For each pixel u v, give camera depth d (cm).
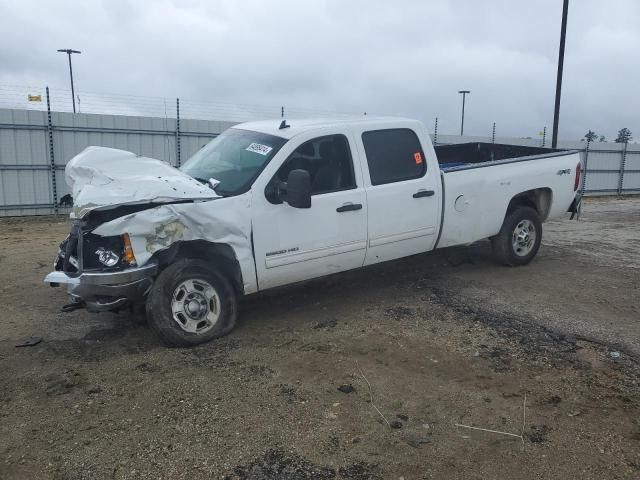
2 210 1516
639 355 468
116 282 452
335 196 545
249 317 563
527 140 2275
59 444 344
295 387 414
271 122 599
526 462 326
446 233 644
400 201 590
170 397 400
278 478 311
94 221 455
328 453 334
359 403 392
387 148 592
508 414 378
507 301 606
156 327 474
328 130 554
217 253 500
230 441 346
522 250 750
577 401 395
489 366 450
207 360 462
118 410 384
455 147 935
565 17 1570
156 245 463
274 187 513
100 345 498
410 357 467
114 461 327
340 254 558
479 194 668
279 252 518
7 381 429
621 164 2486
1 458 330
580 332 518
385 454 333
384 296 627
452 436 352
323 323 546
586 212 1634
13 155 1509
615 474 314
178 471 317
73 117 1562
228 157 558
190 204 471
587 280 694
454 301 606
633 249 910
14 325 551
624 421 369
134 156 531
